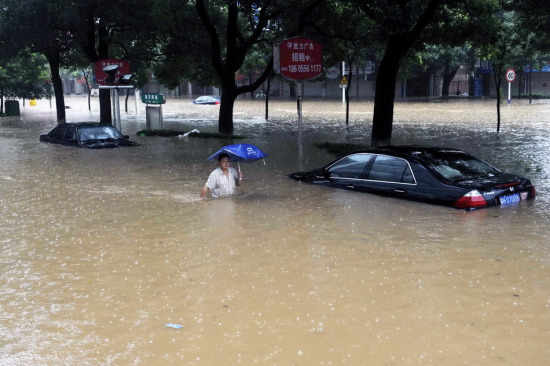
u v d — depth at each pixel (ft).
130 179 42.22
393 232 26.00
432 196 30.83
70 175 44.39
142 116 124.67
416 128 84.23
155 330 16.26
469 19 61.98
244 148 35.06
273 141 68.64
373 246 23.98
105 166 48.83
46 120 116.06
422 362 14.08
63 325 16.74
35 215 31.14
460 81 234.79
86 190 38.17
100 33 89.45
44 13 79.20
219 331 16.10
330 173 37.27
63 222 29.48
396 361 14.17
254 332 15.99
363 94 222.89
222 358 14.55
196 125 99.30
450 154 33.30
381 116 55.98
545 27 61.93
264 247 24.20
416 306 17.54
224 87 77.82
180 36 84.07
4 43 89.86
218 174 34.88
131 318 17.13
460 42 63.93
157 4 70.03
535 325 16.03
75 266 22.26
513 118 100.78
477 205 29.40
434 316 16.79
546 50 72.33
